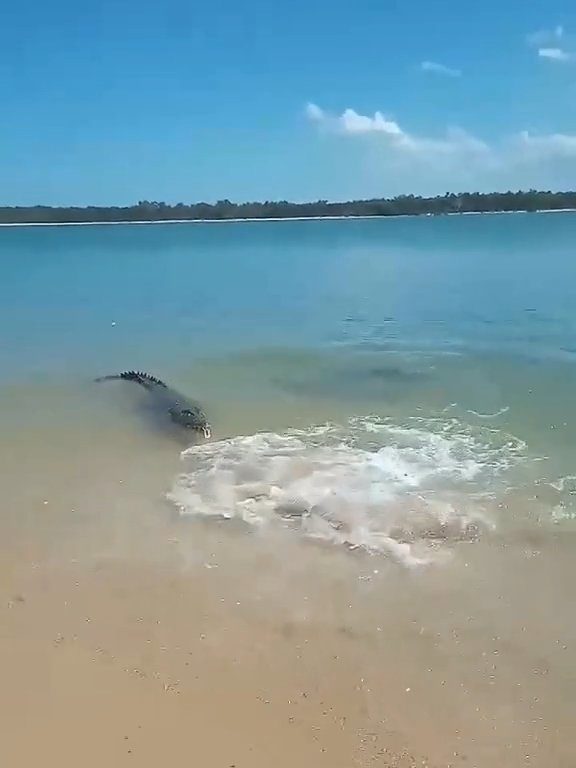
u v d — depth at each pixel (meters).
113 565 8.39
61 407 14.55
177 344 21.28
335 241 89.19
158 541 8.91
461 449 11.64
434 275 40.16
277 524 9.28
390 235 99.50
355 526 9.14
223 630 7.21
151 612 7.51
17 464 11.41
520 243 70.25
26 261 60.56
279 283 39.12
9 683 6.46
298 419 13.47
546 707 6.16
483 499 9.80
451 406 14.03
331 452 11.62
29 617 7.43
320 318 25.73
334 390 15.46
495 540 8.77
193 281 41.22
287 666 6.68
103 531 9.17
